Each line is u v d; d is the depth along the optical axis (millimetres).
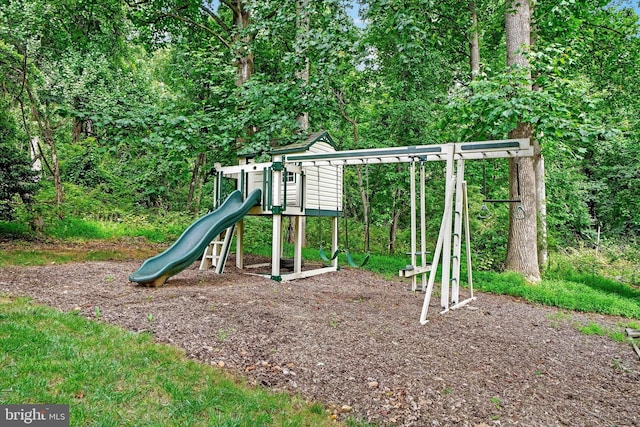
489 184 12984
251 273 8766
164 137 9156
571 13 9062
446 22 12312
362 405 3098
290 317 5086
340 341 4328
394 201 13062
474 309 6336
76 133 16312
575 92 7680
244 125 9961
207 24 14336
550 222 12312
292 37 12648
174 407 2787
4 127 10742
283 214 8500
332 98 10500
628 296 8398
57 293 5574
